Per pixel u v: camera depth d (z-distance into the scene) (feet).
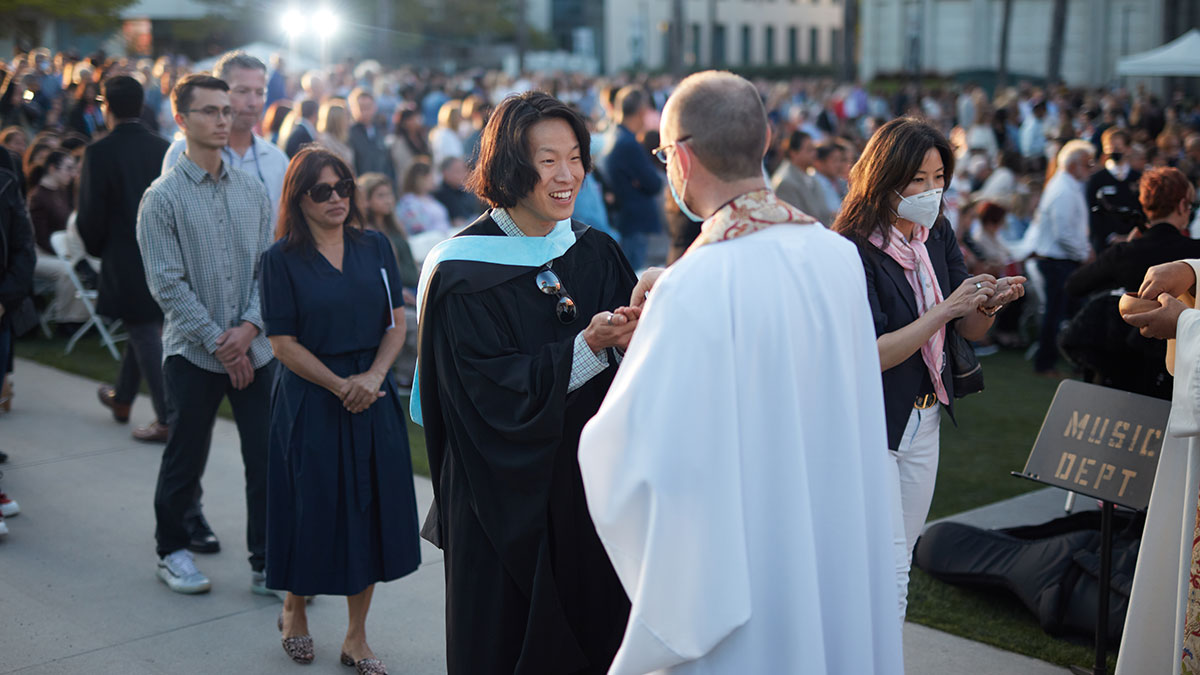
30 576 14.46
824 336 6.97
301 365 11.73
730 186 6.99
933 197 10.12
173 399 13.83
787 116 73.15
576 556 9.04
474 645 9.03
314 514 11.72
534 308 9.05
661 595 6.53
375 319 12.19
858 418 7.25
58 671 11.96
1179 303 9.41
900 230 10.51
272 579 11.87
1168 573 9.82
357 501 11.83
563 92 77.51
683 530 6.49
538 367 8.45
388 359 12.19
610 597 9.15
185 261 13.64
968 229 31.14
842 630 7.07
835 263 7.14
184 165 13.75
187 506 14.28
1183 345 9.20
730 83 6.97
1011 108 66.90
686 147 7.00
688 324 6.53
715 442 6.51
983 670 11.92
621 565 6.75
